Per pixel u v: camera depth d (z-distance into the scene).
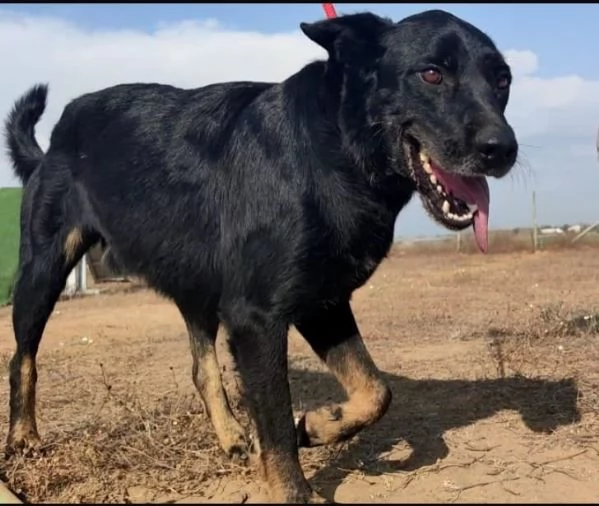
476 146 0.85
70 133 1.19
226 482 0.94
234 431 1.06
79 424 1.15
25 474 0.95
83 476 0.94
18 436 1.05
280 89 0.97
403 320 2.27
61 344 2.09
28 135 1.32
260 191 0.91
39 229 1.16
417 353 1.70
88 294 3.81
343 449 1.04
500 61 0.92
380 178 0.91
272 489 0.85
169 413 1.18
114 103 1.16
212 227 0.98
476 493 0.89
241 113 0.99
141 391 1.37
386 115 0.90
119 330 2.39
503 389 1.29
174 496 0.90
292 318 0.89
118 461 0.98
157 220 1.04
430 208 0.91
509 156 0.85
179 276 1.04
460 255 6.28
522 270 4.16
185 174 1.01
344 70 0.91
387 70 0.90
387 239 0.93
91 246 1.20
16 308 1.14
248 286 0.90
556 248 5.99
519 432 1.09
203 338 1.12
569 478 0.92
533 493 0.88
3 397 1.37
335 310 0.95
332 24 0.91
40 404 1.29
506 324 2.02
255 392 0.87
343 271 0.91
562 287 3.11
